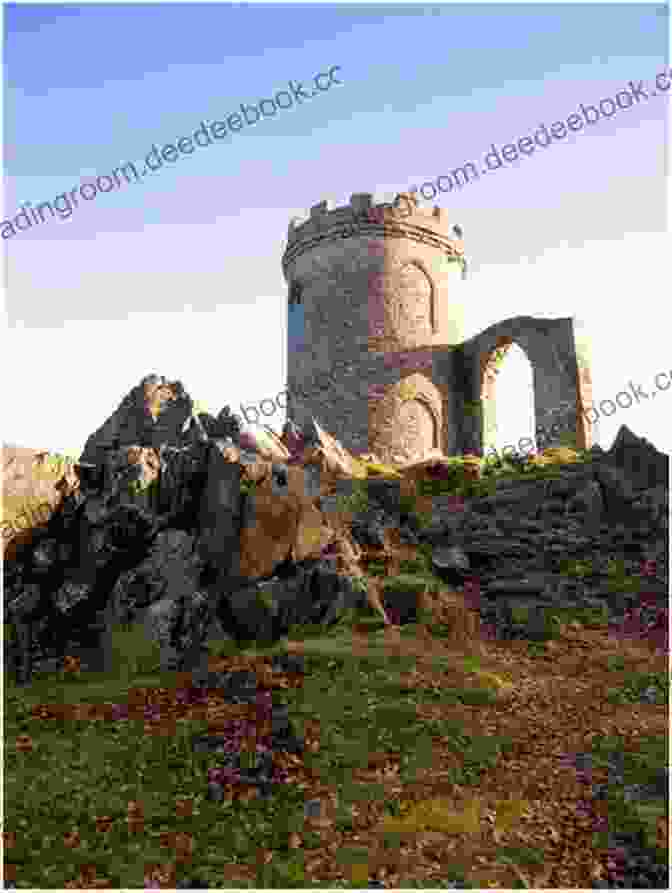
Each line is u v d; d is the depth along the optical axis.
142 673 13.74
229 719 11.12
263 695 11.66
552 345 28.89
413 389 30.30
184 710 11.66
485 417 30.86
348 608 14.42
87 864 8.06
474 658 13.33
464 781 9.53
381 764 9.81
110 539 16.23
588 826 8.78
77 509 17.11
